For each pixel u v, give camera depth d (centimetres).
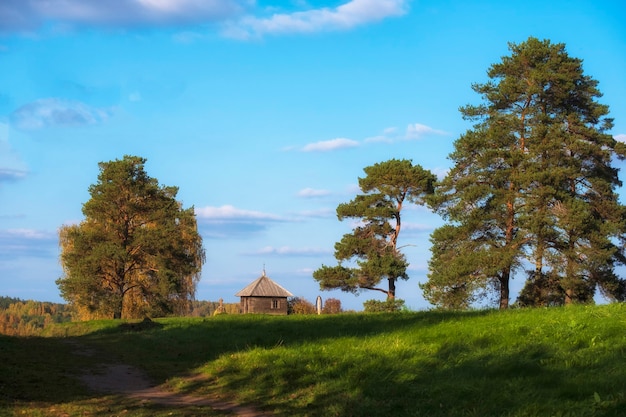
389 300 4928
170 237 5509
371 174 5322
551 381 1216
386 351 1720
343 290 5119
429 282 4238
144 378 1684
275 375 1553
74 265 5378
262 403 1335
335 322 2823
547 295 4131
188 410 1248
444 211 4378
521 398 1120
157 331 2870
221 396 1434
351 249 5178
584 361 1350
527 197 4088
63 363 1848
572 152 4247
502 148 4291
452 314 2622
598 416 988
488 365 1409
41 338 2594
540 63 4384
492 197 4166
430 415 1121
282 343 2133
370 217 5194
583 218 3884
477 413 1081
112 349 2266
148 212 5675
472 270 4038
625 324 1689
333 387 1400
